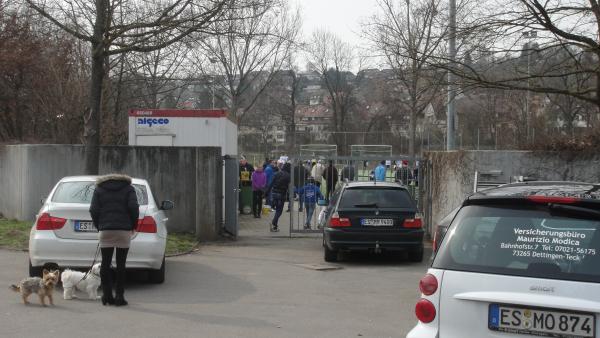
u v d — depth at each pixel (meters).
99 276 8.73
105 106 24.45
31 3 14.09
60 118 23.95
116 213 8.38
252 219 21.59
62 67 24.88
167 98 34.12
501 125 28.55
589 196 4.57
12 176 16.62
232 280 10.62
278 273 11.43
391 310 8.68
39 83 25.27
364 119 55.91
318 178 21.28
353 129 56.38
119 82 25.39
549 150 14.20
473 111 31.44
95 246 9.18
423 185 16.98
